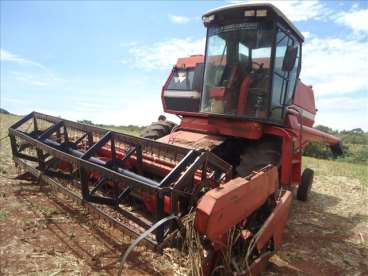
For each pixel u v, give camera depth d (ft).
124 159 13.32
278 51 15.26
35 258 10.28
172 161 13.16
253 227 10.62
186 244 9.55
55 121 17.07
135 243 7.99
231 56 15.57
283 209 11.25
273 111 15.71
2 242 10.97
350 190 26.73
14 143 17.89
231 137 16.12
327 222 18.02
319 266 12.57
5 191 15.88
